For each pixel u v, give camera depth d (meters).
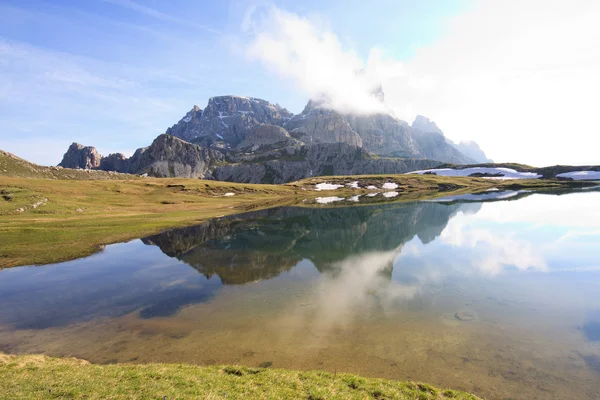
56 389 13.41
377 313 26.88
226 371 17.52
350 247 52.72
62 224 67.06
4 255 48.12
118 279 38.03
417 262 42.34
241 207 112.81
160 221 77.31
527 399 16.30
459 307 27.72
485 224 66.56
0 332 25.25
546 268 37.88
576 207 83.25
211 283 36.00
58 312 28.94
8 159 167.25
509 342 21.81
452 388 17.19
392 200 125.06
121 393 13.39
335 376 17.11
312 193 175.38
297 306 28.75
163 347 22.08
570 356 19.97
